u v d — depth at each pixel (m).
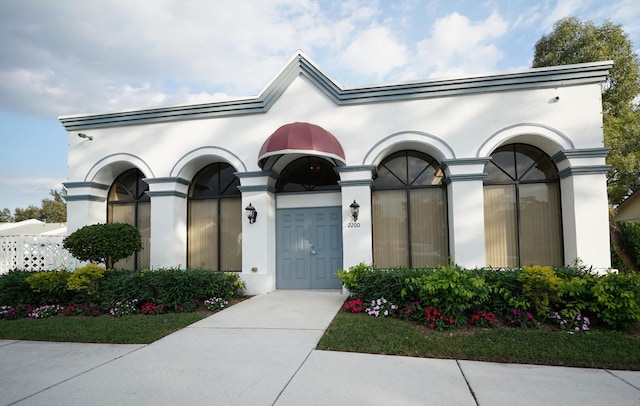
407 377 4.25
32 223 25.25
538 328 5.89
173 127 10.07
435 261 9.44
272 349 5.22
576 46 16.48
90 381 4.23
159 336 5.93
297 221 10.00
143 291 7.78
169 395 3.82
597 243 8.05
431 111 8.94
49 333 6.23
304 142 8.23
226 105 9.73
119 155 10.29
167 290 7.82
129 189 11.11
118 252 8.39
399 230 9.66
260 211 9.44
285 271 9.95
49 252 10.47
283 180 10.26
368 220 8.91
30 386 4.12
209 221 10.54
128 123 10.20
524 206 9.23
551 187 9.14
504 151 9.42
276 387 3.98
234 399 3.71
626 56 16.09
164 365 4.68
